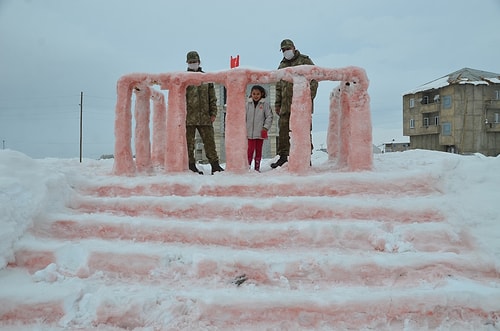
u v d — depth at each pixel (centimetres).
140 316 338
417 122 3142
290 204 475
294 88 581
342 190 512
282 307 338
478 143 2767
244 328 329
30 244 417
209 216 482
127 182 554
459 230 430
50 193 494
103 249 413
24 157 522
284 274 383
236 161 593
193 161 702
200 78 615
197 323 333
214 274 390
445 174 513
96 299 350
